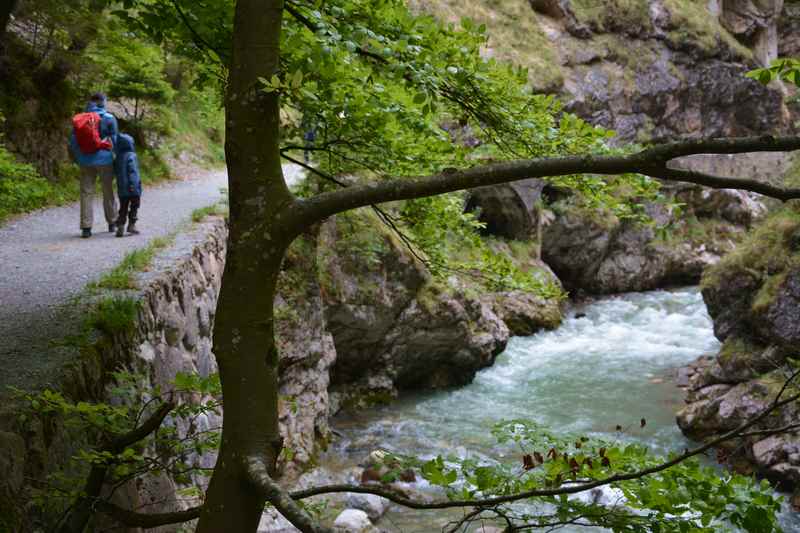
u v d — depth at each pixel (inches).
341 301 489.7
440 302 532.1
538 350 639.8
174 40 212.5
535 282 238.4
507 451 428.5
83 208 364.5
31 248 335.6
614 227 859.4
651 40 1090.1
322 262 487.2
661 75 1072.8
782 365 434.0
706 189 994.7
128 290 246.5
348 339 508.4
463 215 245.1
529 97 193.3
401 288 519.5
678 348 642.8
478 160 222.2
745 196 1037.2
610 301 843.4
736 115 1163.9
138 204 373.4
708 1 1201.4
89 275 278.1
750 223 1017.5
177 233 353.1
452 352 550.3
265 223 111.3
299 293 436.5
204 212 414.3
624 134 1037.2
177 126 759.1
